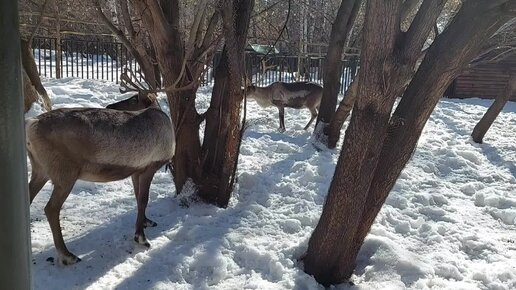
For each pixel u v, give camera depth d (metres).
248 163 7.81
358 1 9.41
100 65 19.03
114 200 5.70
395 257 4.46
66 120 3.79
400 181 7.29
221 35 5.26
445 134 11.38
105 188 6.15
